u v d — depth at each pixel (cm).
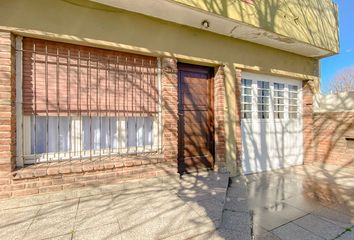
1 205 275
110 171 341
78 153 346
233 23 409
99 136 363
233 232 255
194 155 462
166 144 389
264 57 529
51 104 321
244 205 335
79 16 322
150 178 369
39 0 299
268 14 445
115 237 219
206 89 478
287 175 529
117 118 376
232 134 479
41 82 315
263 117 566
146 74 390
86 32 326
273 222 297
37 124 322
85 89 343
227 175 445
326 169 577
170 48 396
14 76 293
